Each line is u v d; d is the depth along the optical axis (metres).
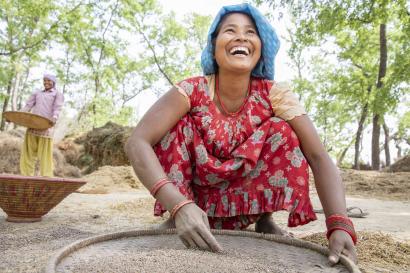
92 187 8.70
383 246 2.40
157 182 1.96
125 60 23.44
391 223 3.75
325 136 31.69
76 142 16.22
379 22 13.91
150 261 1.54
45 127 6.74
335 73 21.84
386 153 26.86
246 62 2.30
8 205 3.22
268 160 2.34
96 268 1.44
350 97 21.92
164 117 2.27
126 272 1.42
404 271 1.96
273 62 2.50
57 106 7.12
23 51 16.23
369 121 27.12
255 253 1.78
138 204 4.57
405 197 7.76
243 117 2.41
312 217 2.23
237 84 2.38
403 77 14.13
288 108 2.36
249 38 2.33
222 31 2.36
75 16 15.56
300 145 2.36
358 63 21.48
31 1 14.46
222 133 2.37
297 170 2.24
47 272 1.28
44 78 7.21
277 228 2.54
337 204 1.98
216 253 1.74
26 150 6.99
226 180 2.37
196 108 2.40
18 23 15.70
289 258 1.73
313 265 1.63
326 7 14.07
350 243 1.81
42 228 2.97
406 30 13.45
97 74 24.27
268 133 2.37
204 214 1.85
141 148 2.11
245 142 2.34
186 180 2.37
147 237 2.03
